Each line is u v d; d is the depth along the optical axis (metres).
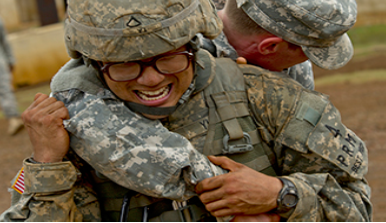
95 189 1.42
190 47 1.29
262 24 1.41
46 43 7.71
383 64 7.48
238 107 1.42
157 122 1.32
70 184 1.27
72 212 1.29
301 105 1.42
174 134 1.31
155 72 1.23
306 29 1.38
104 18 1.16
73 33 1.23
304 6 1.35
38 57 7.63
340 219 1.42
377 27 9.41
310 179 1.40
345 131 1.44
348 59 1.48
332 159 1.39
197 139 1.39
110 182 1.38
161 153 1.27
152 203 1.38
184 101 1.39
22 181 1.35
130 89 1.28
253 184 1.32
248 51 1.50
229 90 1.42
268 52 1.46
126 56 1.18
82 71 1.37
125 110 1.32
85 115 1.29
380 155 4.12
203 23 1.26
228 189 1.30
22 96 6.92
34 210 1.26
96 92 1.33
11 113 5.33
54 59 7.75
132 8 1.15
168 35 1.18
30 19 11.20
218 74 1.44
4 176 4.16
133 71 1.22
